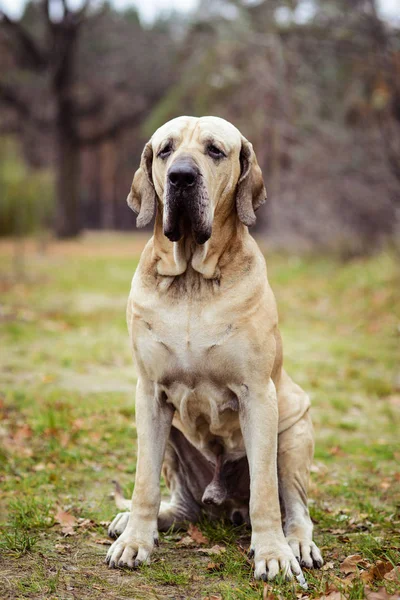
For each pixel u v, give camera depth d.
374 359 9.66
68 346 9.64
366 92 15.97
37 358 8.81
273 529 3.71
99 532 4.20
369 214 16.91
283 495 4.15
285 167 19.30
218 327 3.75
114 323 11.60
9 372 8.15
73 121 33.38
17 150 36.72
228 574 3.63
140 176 4.14
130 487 5.03
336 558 3.88
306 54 17.00
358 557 3.77
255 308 3.80
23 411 6.63
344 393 8.12
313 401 7.70
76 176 33.84
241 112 22.81
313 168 16.91
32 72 34.84
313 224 18.44
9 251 26.23
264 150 21.00
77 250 27.97
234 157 3.98
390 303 12.41
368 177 15.96
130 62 34.94
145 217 4.05
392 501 4.98
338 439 6.48
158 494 3.89
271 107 18.06
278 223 20.00
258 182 4.09
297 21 15.80
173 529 4.33
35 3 33.44
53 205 35.19
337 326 11.95
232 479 4.32
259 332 3.79
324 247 18.50
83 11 30.42
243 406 3.84
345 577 3.61
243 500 4.37
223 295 3.78
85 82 34.66
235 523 4.41
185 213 3.69
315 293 14.59
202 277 3.80
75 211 33.97
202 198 3.69
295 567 3.57
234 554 3.83
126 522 4.10
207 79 24.39
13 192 33.91
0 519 4.36
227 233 3.91
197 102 25.61
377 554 3.89
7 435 5.99
